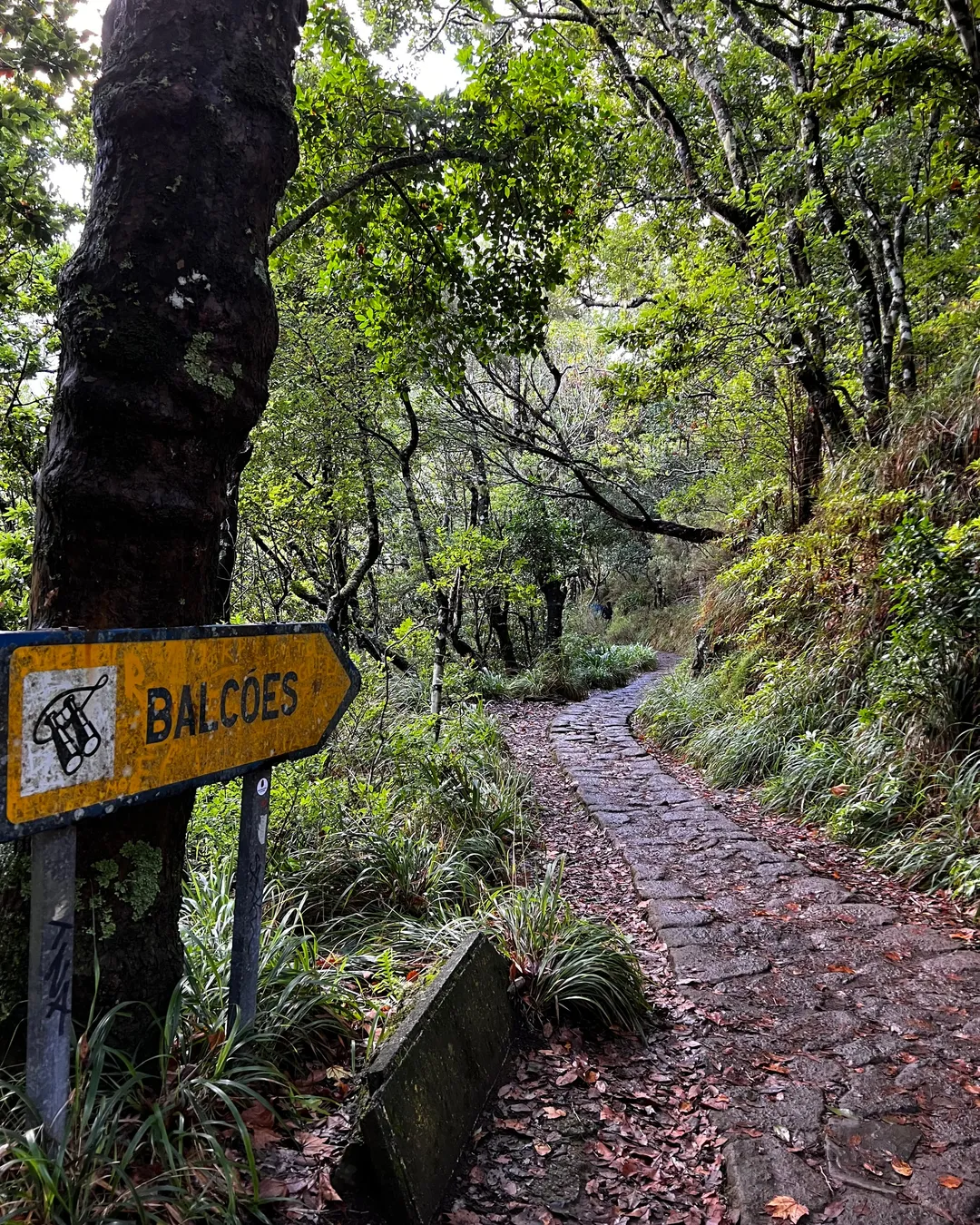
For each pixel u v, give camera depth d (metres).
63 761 1.38
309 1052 2.30
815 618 7.04
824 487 7.54
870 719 5.39
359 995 2.63
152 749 1.60
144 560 1.76
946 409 6.14
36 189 4.50
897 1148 2.22
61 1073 1.48
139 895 1.84
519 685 13.16
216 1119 1.87
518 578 13.65
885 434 6.84
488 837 4.85
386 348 4.84
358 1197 1.82
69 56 3.96
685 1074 2.64
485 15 5.21
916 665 4.90
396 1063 1.98
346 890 3.51
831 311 7.80
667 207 11.44
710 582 11.30
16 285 5.86
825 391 7.94
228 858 3.55
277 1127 1.99
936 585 4.67
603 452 13.50
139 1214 1.49
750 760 6.45
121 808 1.63
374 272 4.40
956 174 6.41
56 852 1.43
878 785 5.00
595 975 2.93
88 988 1.78
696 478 15.83
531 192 4.13
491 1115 2.32
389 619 10.38
